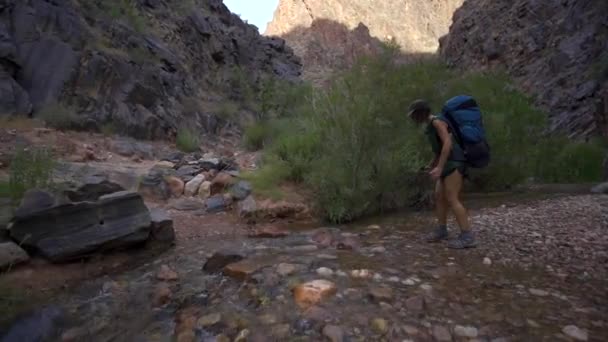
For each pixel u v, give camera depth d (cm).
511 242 443
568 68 2512
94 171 731
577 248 416
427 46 12656
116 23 1705
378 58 632
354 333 252
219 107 2209
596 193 764
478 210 629
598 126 1723
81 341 263
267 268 362
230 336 259
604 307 284
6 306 299
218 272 378
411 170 632
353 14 12481
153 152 1202
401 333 251
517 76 3134
